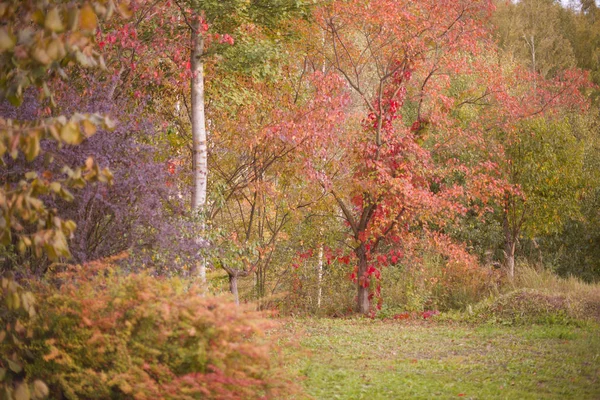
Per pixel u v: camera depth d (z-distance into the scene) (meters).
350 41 17.73
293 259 18.22
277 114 15.02
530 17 47.09
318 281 18.78
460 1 16.77
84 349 6.65
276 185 17.17
